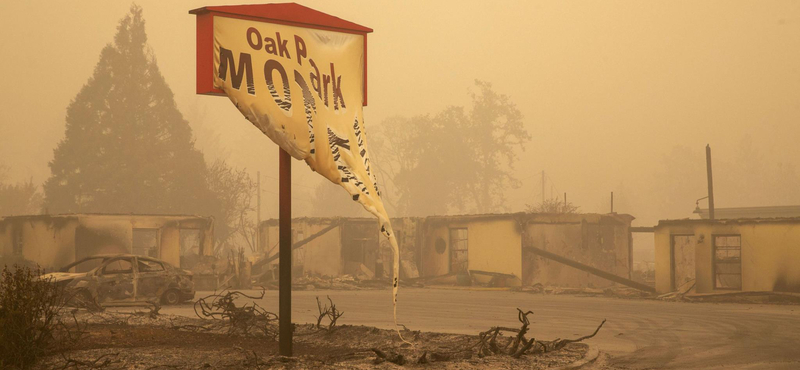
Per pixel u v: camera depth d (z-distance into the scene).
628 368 10.55
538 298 29.47
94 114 61.50
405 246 44.00
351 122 10.88
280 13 10.34
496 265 38.34
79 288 20.89
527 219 37.34
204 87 9.76
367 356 10.50
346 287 37.66
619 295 30.83
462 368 9.81
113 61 61.94
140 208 59.78
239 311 14.23
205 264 37.59
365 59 11.40
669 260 31.70
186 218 38.66
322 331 14.02
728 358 11.63
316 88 10.47
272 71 10.07
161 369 9.59
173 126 63.06
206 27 9.82
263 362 9.83
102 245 36.22
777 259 27.92
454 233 42.09
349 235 44.50
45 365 9.70
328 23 10.88
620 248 39.00
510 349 11.36
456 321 18.11
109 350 11.21
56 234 36.66
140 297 22.44
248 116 9.77
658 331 15.95
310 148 10.12
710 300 28.17
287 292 10.52
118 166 60.16
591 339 14.34
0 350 9.46
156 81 63.31
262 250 47.03
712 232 29.98
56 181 60.75
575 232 37.94
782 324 17.66
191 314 19.50
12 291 9.89
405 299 28.36
